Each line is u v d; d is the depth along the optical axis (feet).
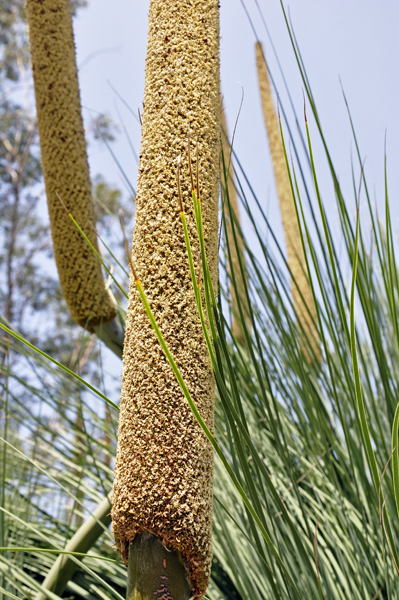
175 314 2.03
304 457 3.87
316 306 2.39
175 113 2.12
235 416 2.15
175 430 1.97
